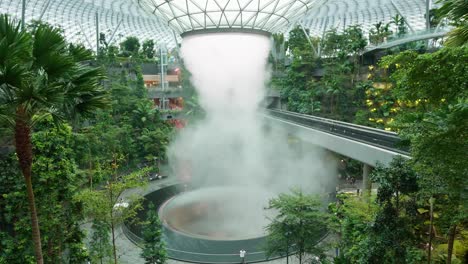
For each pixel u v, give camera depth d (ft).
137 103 135.85
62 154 47.32
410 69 24.32
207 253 65.87
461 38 23.90
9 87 24.76
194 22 128.67
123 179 51.08
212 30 124.57
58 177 46.88
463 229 34.47
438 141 23.54
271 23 130.00
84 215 52.19
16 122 25.55
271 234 51.75
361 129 69.31
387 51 138.62
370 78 132.67
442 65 22.22
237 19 124.06
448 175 23.67
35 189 44.83
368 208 46.29
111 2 186.50
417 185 28.04
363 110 127.34
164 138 128.57
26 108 24.94
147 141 125.18
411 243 30.30
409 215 30.30
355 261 42.37
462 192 24.26
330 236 66.74
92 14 208.85
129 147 119.44
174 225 80.18
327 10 210.18
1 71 23.70
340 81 136.77
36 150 44.88
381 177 29.58
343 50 147.33
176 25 135.13
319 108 140.87
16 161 44.19
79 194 47.98
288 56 195.83
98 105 31.12
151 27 247.70
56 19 201.05
